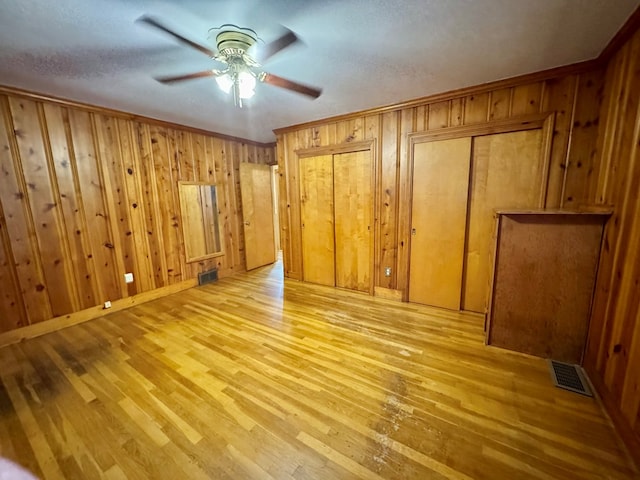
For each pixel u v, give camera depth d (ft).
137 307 11.02
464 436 4.92
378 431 5.06
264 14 4.96
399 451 4.66
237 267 15.80
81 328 9.32
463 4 4.80
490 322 7.64
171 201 12.39
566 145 7.79
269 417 5.41
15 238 8.42
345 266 12.66
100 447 4.84
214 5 4.68
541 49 6.46
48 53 6.15
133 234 11.14
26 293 8.66
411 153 10.09
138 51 6.12
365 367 6.91
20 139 8.34
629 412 4.63
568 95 7.59
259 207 16.84
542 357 7.13
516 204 8.77
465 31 5.65
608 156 6.49
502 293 7.39
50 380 6.65
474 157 9.18
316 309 10.50
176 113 10.61
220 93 8.56
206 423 5.31
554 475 4.21
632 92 5.48
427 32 5.65
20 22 5.02
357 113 10.84
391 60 6.81
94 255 10.08
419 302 10.84
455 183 9.53
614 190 6.00
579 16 5.19
